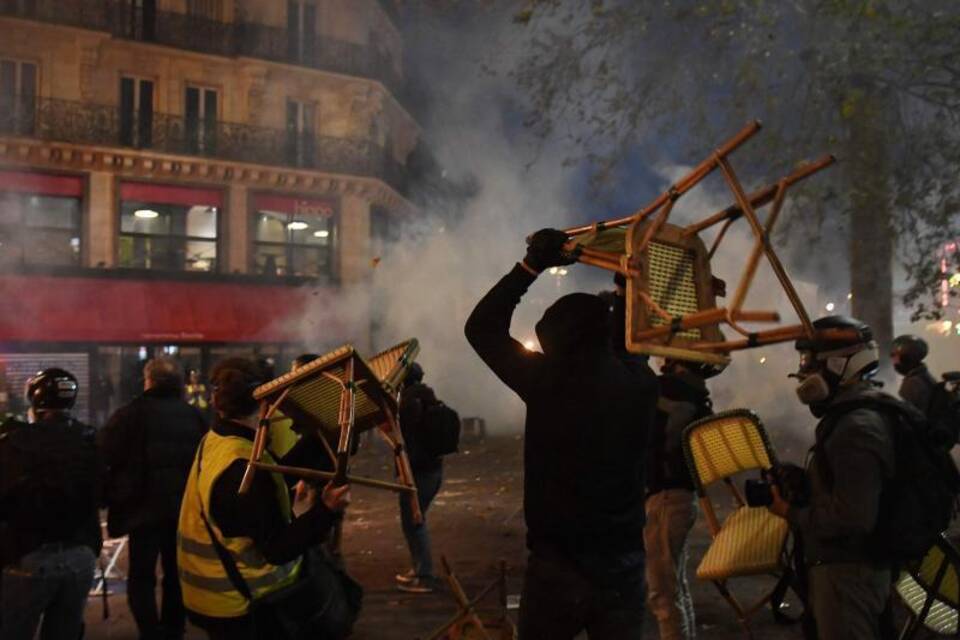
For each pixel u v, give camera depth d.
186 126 27.12
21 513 4.15
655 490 5.01
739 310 2.41
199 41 27.42
